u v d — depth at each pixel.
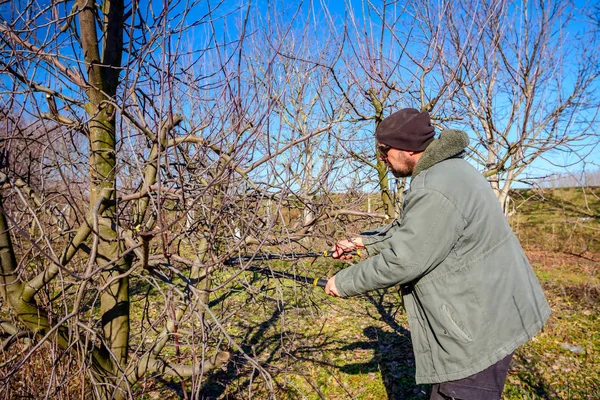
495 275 1.73
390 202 3.39
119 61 2.15
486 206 1.74
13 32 1.80
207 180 2.17
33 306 1.96
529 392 4.02
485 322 1.73
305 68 2.89
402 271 1.75
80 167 2.17
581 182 4.53
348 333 5.16
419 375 1.95
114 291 2.22
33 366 2.02
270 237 2.09
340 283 1.96
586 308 6.88
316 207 2.43
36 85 1.98
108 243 2.11
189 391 3.38
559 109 4.27
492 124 3.86
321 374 4.11
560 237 10.94
